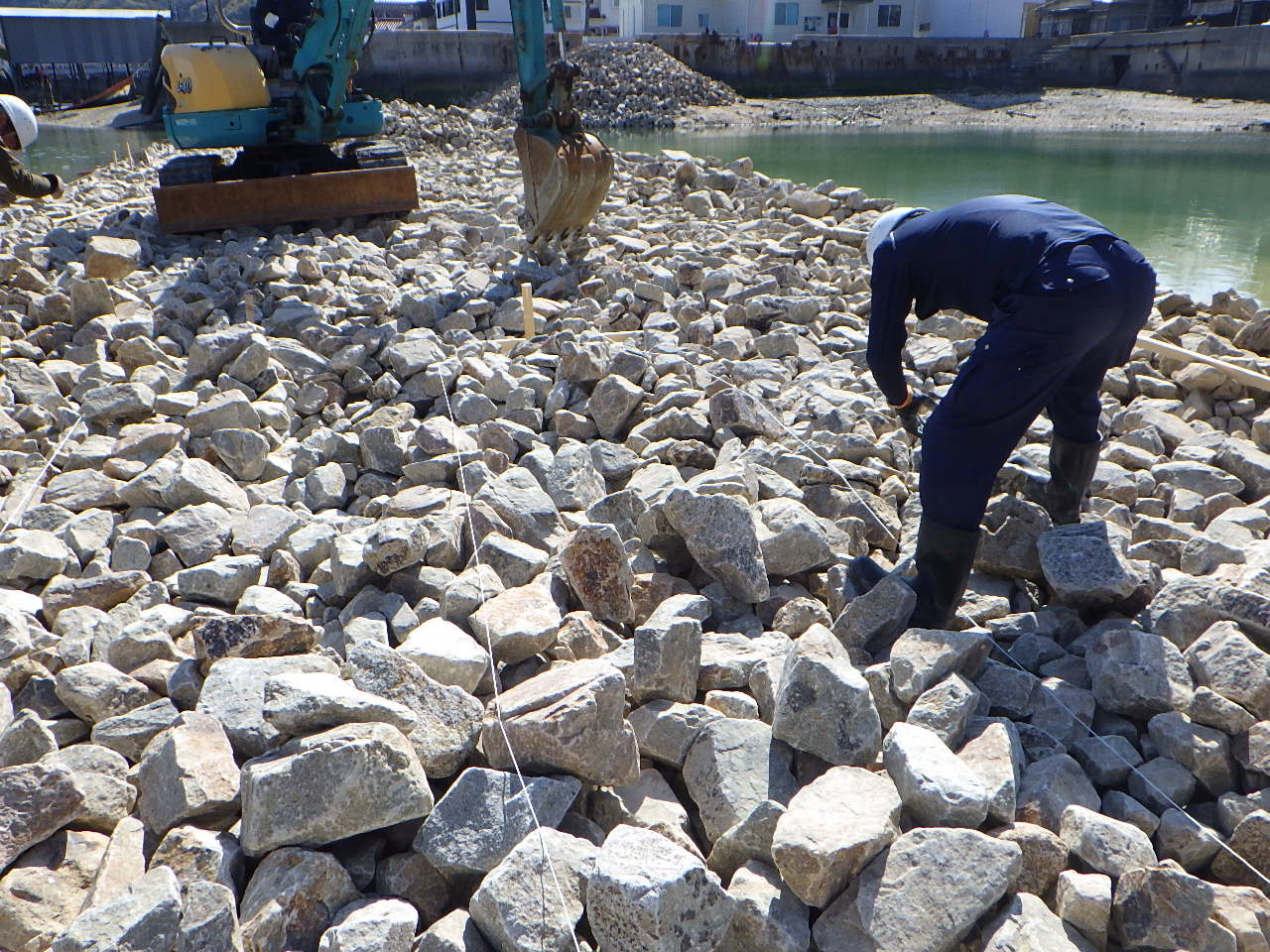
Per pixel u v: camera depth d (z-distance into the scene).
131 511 4.08
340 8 8.81
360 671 2.55
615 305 6.53
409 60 31.17
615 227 8.93
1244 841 2.23
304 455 4.54
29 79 34.69
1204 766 2.44
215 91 9.02
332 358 5.61
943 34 44.97
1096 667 2.75
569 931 1.93
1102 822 2.18
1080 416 3.27
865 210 9.90
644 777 2.52
